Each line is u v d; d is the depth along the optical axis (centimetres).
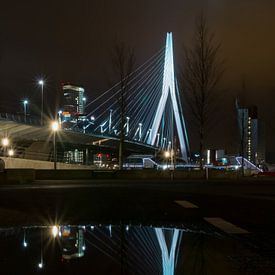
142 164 10306
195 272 454
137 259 488
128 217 1176
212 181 3716
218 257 546
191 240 647
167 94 10225
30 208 1460
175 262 489
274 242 754
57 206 1523
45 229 730
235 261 543
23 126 7931
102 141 11475
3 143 6556
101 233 684
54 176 4200
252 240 770
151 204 1570
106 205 1544
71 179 4162
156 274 435
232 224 1017
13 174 3409
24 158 6019
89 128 11606
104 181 3681
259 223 1062
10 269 439
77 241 593
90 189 2473
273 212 1325
